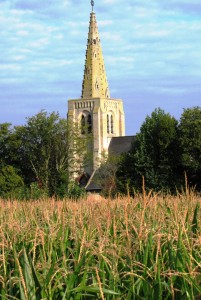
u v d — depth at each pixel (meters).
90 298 9.13
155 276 9.12
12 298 8.76
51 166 115.88
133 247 10.08
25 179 114.50
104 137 196.38
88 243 10.12
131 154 94.19
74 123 122.31
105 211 13.41
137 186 92.38
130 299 9.03
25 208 18.09
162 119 94.19
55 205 19.70
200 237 9.59
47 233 11.50
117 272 9.41
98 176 117.62
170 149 93.06
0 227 11.09
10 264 10.26
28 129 116.94
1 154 114.94
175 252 9.71
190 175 91.06
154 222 11.41
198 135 90.62
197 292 8.73
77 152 120.88
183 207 12.78
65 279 9.30
